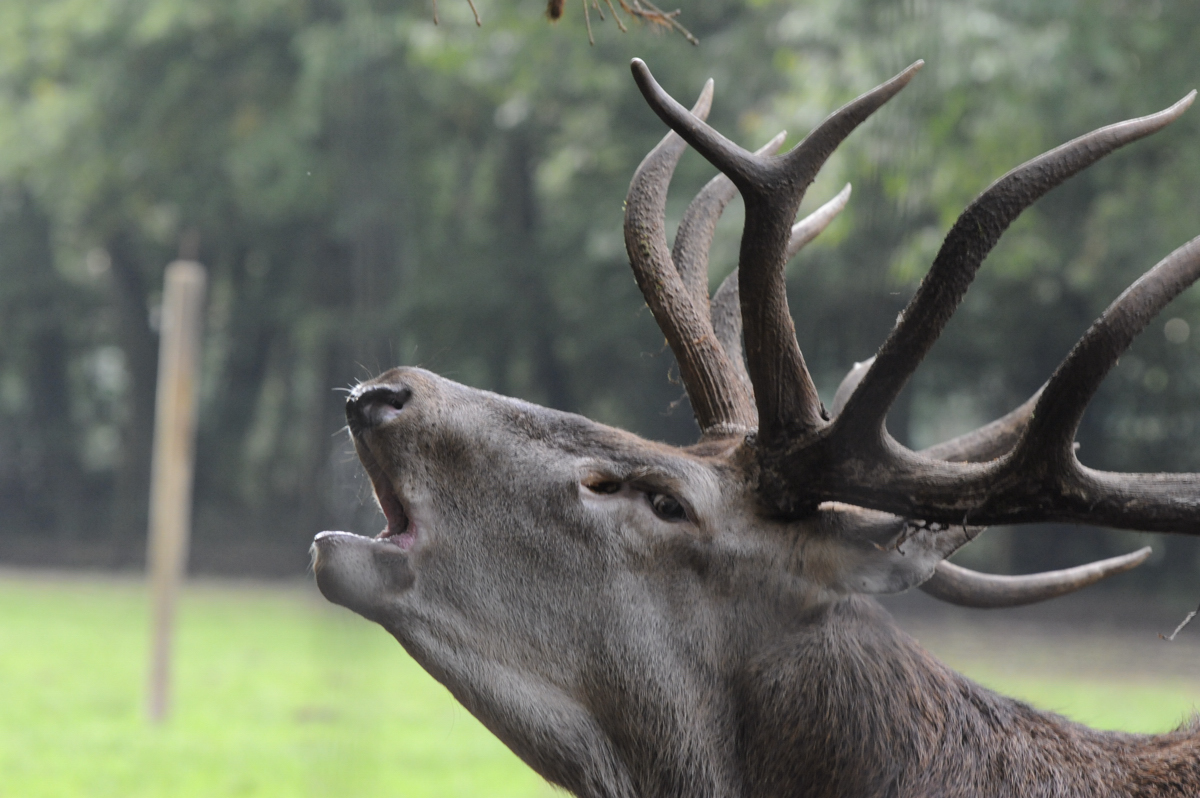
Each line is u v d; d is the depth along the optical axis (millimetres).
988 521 4465
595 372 31562
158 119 33469
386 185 27781
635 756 4812
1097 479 4316
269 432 47500
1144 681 16062
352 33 26859
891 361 4488
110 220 37469
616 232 26984
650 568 4785
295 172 30703
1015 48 19781
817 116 20438
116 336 43500
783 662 4750
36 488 46906
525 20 26484
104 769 11094
